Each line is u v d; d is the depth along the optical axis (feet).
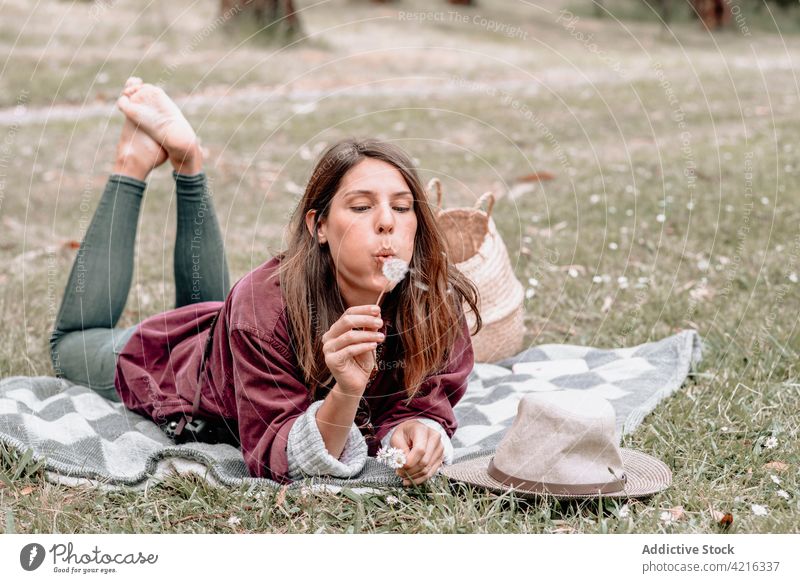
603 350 11.44
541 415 7.38
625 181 20.71
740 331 11.81
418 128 27.61
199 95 32.50
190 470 7.98
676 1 60.70
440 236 7.84
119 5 46.68
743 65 41.91
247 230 17.92
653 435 8.87
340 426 7.51
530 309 13.33
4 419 8.87
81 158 24.21
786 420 9.18
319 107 30.63
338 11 54.75
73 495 7.91
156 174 22.68
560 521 7.28
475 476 7.75
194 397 8.80
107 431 9.21
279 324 7.85
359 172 7.31
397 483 7.75
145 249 16.57
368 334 7.02
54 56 36.83
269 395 7.84
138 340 9.56
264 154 24.35
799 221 17.13
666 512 7.36
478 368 11.27
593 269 14.85
